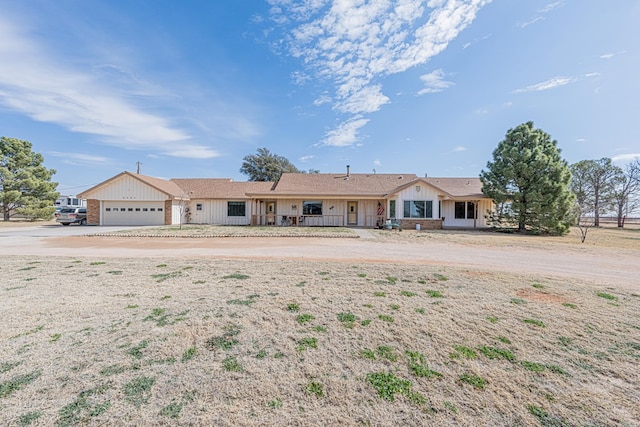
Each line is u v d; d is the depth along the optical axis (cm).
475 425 210
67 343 323
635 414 222
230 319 396
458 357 304
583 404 233
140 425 205
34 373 264
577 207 1688
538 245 1241
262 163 4019
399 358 302
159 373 269
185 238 1389
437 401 235
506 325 382
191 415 215
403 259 854
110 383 252
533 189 1823
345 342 336
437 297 495
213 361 291
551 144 1898
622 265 810
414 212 2081
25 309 423
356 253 962
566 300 484
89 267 702
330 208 2353
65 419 209
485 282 590
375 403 232
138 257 848
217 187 2700
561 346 329
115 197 2247
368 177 2648
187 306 443
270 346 324
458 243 1272
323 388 251
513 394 245
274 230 1783
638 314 423
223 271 670
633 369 284
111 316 402
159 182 2462
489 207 2194
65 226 2106
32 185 2644
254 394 241
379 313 422
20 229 1819
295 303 461
